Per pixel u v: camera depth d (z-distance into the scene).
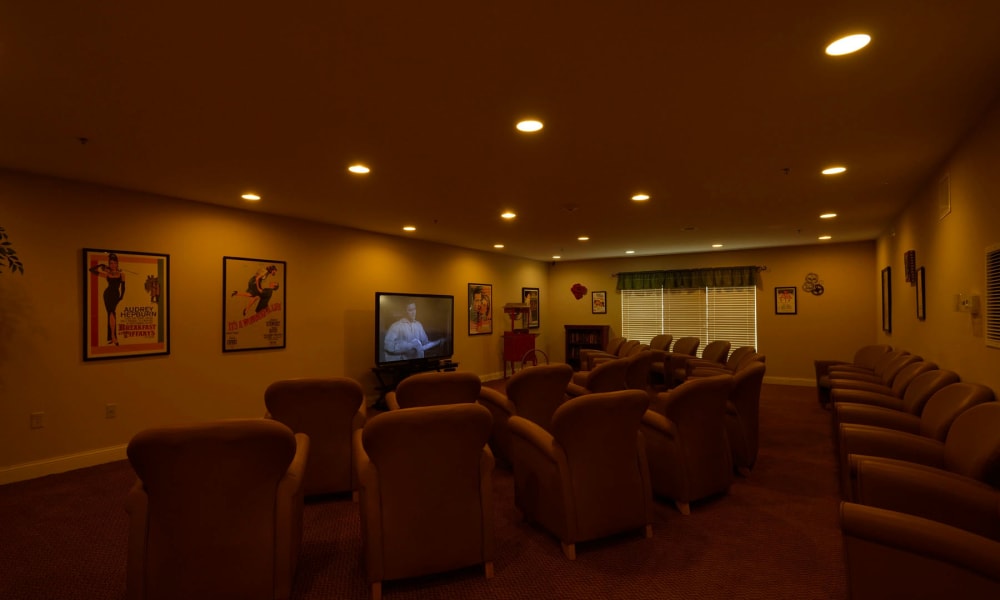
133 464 1.78
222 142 2.97
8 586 2.26
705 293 8.74
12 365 3.58
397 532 2.12
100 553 2.55
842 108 2.48
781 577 2.27
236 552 1.91
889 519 1.48
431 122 2.66
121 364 4.10
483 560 2.26
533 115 2.57
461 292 7.90
